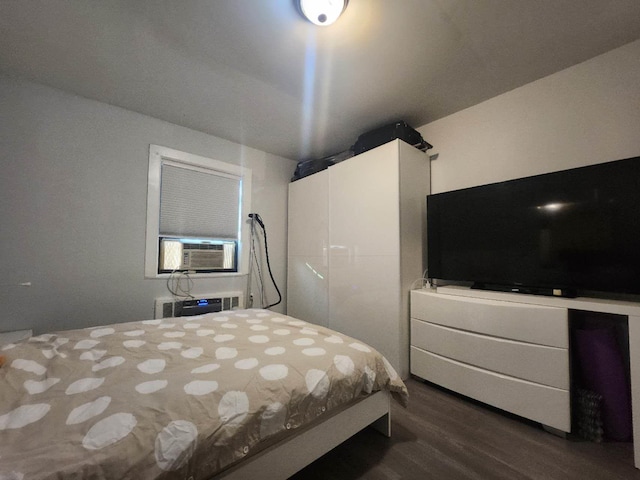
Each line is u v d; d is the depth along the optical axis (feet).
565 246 5.13
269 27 4.70
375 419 4.37
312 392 3.32
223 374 3.23
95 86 6.50
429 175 7.99
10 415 2.46
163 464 2.21
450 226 6.81
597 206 4.81
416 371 6.68
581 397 4.68
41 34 4.91
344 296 8.25
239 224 9.73
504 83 6.29
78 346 4.14
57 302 6.55
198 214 8.86
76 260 6.79
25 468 1.88
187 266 8.48
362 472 3.84
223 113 7.67
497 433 4.73
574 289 5.04
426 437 4.62
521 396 5.00
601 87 5.40
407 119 7.86
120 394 2.77
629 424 4.50
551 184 5.33
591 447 4.36
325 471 3.86
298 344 4.33
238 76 6.07
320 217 9.28
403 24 4.62
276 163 10.75
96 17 4.54
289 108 7.34
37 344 4.17
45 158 6.44
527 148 6.29
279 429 2.96
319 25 4.64
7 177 6.05
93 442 2.16
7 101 6.06
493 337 5.44
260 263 10.14
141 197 7.70
